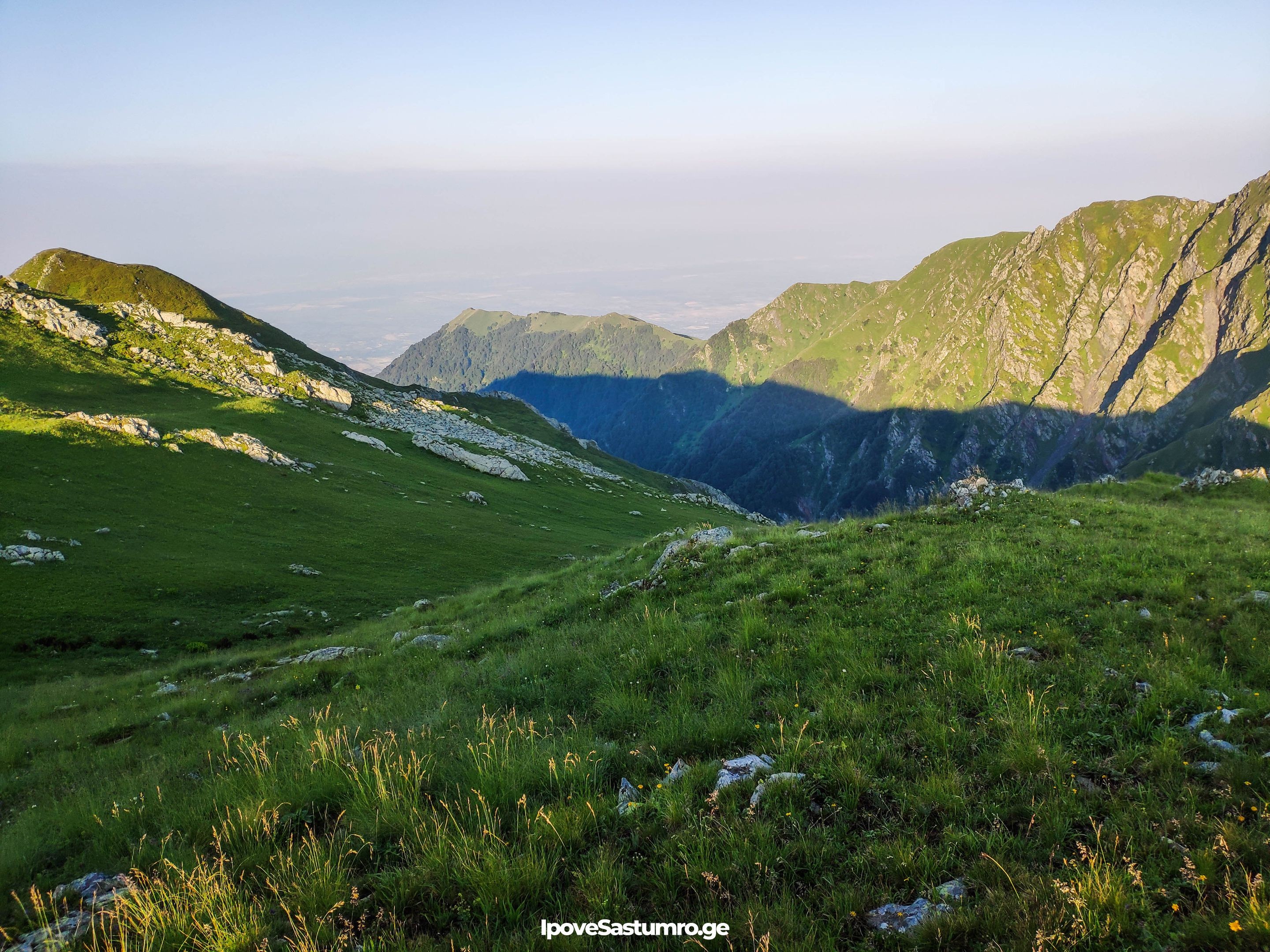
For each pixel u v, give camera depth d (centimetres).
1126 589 1280
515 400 18912
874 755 763
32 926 646
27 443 4812
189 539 4291
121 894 656
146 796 987
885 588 1428
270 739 1204
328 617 3591
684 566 1981
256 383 9031
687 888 585
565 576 3041
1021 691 877
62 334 8056
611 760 858
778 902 550
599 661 1311
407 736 1004
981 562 1504
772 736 849
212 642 3120
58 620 3023
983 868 564
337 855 684
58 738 1667
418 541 5266
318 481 6097
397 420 10531
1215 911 500
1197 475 3009
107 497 4509
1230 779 646
